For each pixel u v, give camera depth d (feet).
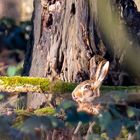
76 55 29.43
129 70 28.91
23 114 22.80
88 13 28.84
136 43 28.81
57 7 30.45
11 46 58.23
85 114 20.75
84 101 22.58
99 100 21.31
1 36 58.39
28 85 27.89
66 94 27.43
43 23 31.50
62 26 30.07
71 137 21.65
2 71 44.34
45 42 31.40
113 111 20.07
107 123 19.48
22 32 58.18
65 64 30.01
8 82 27.91
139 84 29.01
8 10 65.16
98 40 28.94
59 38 30.17
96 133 20.93
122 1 29.07
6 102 28.09
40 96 29.45
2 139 20.35
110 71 28.99
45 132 20.66
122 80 28.96
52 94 27.68
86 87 24.72
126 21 28.96
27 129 19.02
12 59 57.41
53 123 19.53
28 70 33.06
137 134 20.08
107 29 28.50
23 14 67.15
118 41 28.78
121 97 20.89
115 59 28.96
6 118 21.58
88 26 28.94
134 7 30.12
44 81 28.02
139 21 29.30
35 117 19.84
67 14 29.71
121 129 20.06
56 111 20.89
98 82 25.27
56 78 30.01
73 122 20.48
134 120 20.72
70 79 29.66
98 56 28.99
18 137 20.25
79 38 29.17
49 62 30.60
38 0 31.89
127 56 28.76
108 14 28.32
